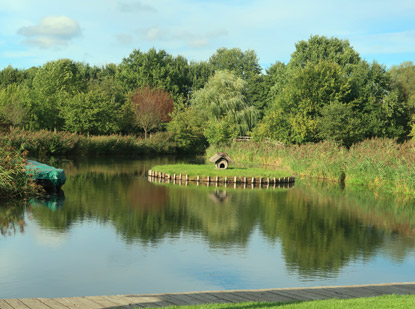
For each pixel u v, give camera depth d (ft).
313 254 45.52
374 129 172.65
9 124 160.35
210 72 281.54
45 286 34.55
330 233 55.01
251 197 82.02
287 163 135.13
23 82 263.90
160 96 233.96
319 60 184.03
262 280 37.11
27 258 41.73
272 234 53.83
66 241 48.08
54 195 77.61
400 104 186.09
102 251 44.70
